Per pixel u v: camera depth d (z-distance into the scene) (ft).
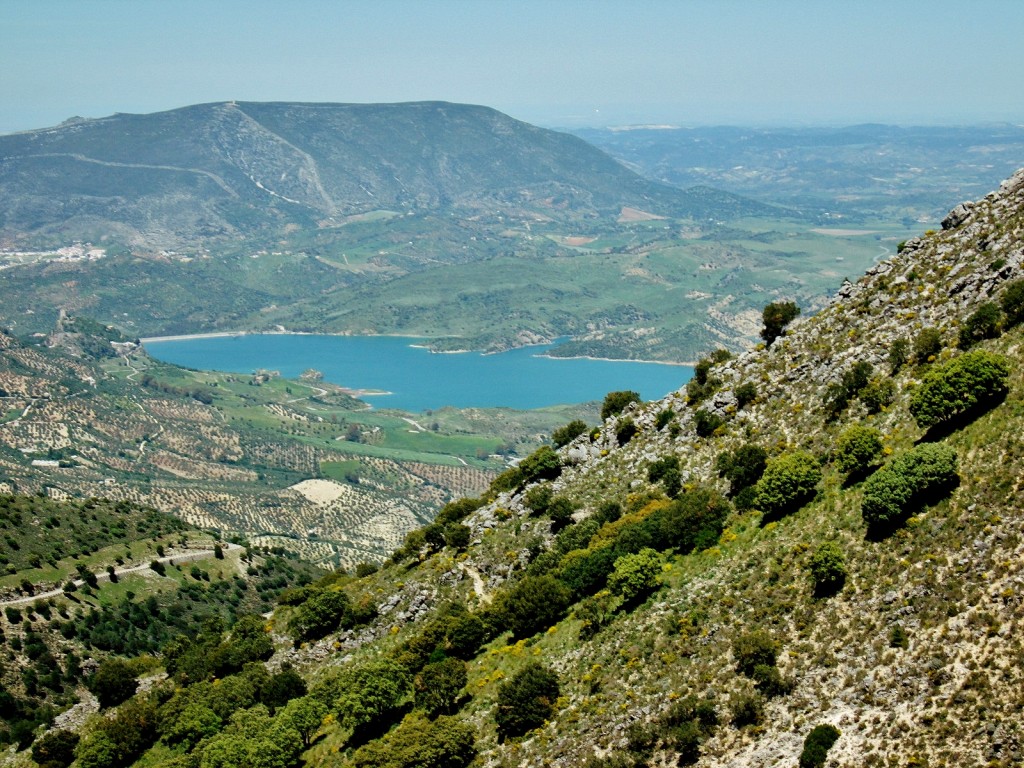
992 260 418.92
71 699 557.74
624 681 319.88
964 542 282.36
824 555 304.30
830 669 274.98
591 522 460.14
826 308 499.10
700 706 282.36
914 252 479.82
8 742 504.43
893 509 304.71
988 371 326.24
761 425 445.78
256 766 370.94
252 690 455.63
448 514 592.19
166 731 439.22
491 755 322.55
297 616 522.47
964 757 228.63
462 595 481.46
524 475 569.64
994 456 302.45
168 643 625.41
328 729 402.52
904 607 276.21
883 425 375.04
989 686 239.30
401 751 327.47
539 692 331.98
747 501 388.78
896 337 426.10
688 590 352.90
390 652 441.68
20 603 641.40
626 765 281.54
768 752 261.24
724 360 549.95
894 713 249.14
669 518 400.06
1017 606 252.62
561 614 398.83
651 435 517.55
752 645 291.17
